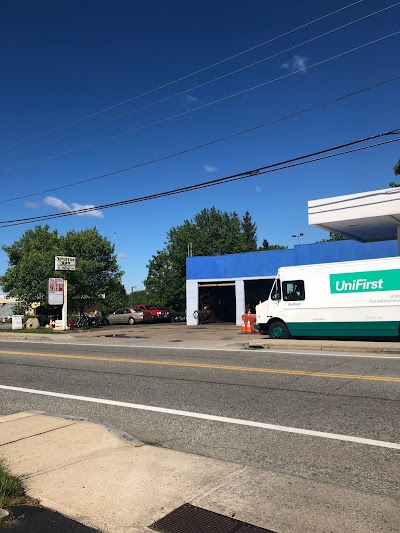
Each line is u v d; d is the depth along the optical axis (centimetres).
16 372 1203
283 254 2900
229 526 361
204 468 486
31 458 527
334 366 1110
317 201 1816
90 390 938
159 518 376
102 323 3991
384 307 1545
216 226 7312
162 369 1155
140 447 562
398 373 988
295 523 364
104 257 5228
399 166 3281
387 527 354
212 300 3572
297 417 679
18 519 375
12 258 5259
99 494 422
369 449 541
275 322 1762
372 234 2158
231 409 740
